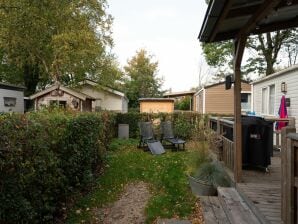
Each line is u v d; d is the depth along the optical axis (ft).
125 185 21.47
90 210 16.55
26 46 64.28
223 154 22.57
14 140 10.68
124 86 122.01
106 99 79.41
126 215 15.72
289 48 66.33
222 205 15.07
